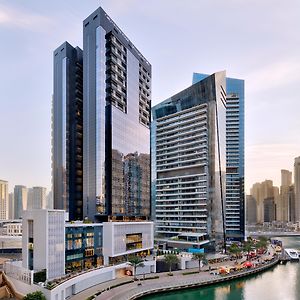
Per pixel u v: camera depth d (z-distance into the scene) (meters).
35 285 101.75
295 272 171.62
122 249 164.75
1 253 198.62
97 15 197.12
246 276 156.38
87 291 116.94
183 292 130.25
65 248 134.50
